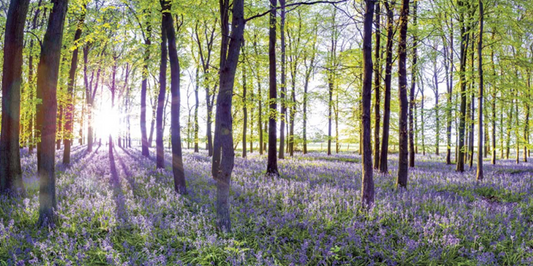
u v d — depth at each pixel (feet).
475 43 54.60
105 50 80.53
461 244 19.83
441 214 26.27
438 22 53.36
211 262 16.03
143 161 61.57
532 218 25.85
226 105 20.81
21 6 29.04
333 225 22.54
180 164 33.35
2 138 28.84
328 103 85.15
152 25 53.06
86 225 20.90
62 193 28.30
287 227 21.74
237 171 48.88
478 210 26.55
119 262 14.96
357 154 116.98
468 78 53.88
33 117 65.05
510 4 48.19
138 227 20.03
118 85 99.81
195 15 39.99
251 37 73.67
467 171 56.29
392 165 69.72
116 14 49.88
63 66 56.44
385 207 25.98
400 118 38.73
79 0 37.14
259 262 15.72
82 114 63.93
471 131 62.28
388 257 17.75
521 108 76.18
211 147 82.89
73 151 85.56
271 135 47.26
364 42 26.63
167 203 26.32
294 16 79.56
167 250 17.58
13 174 29.12
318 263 16.67
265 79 74.49
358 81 69.31
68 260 15.55
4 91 28.91
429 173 52.16
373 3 26.43
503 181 42.01
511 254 18.43
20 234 18.44
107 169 47.26
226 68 20.74
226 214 20.89
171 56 34.71
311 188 37.24
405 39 39.73
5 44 28.96
